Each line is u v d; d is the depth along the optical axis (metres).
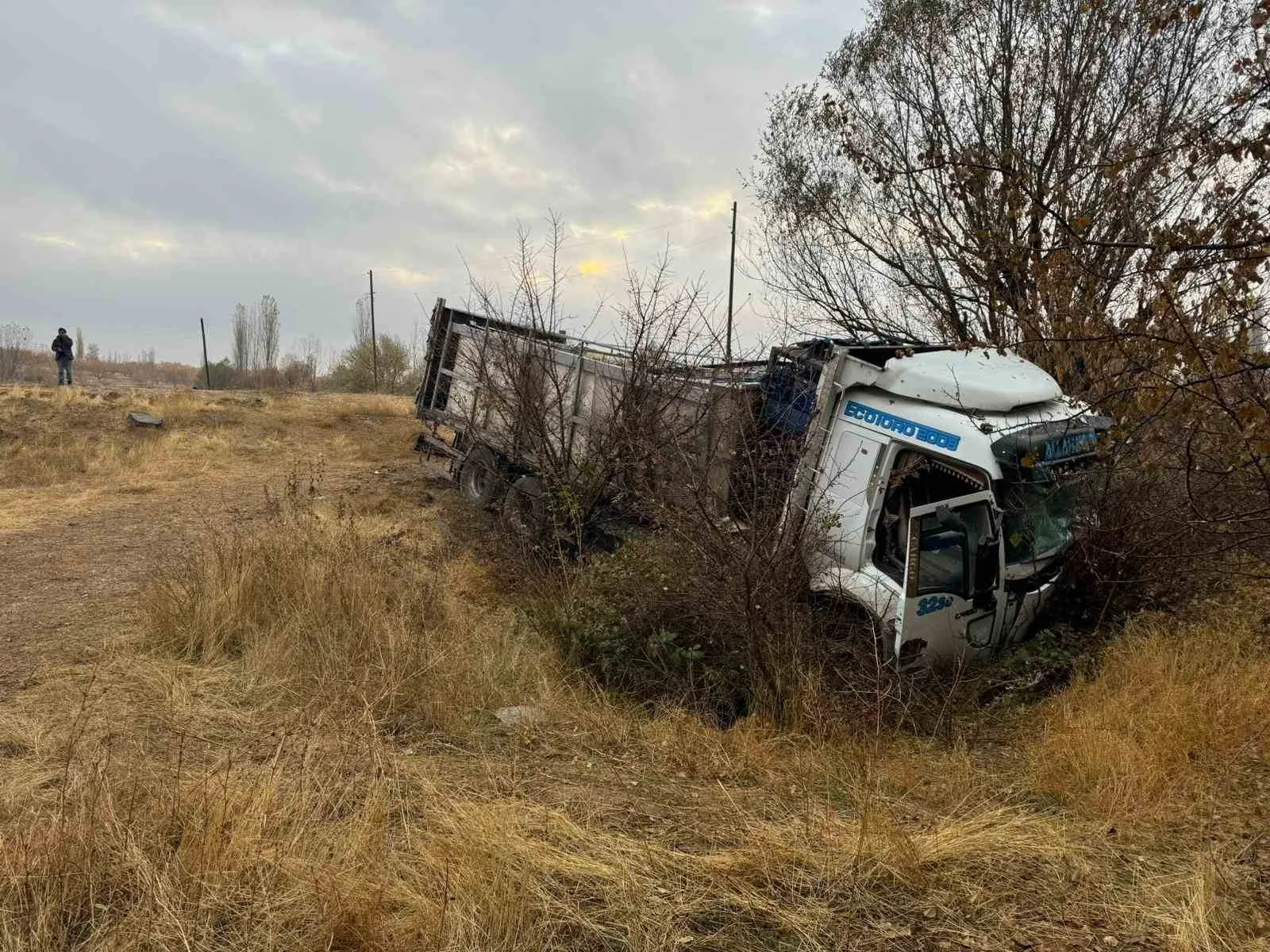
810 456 6.80
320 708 5.04
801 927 3.00
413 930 2.84
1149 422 5.32
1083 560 6.93
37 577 7.97
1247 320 4.67
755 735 5.32
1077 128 9.99
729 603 6.09
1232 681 5.08
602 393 9.09
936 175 8.77
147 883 2.92
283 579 6.62
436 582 7.73
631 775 4.60
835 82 11.91
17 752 4.25
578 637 6.50
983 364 6.85
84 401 17.70
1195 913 3.03
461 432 11.50
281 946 2.73
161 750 4.35
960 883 3.35
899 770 4.77
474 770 4.44
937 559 5.92
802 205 11.77
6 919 2.72
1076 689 5.70
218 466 15.04
